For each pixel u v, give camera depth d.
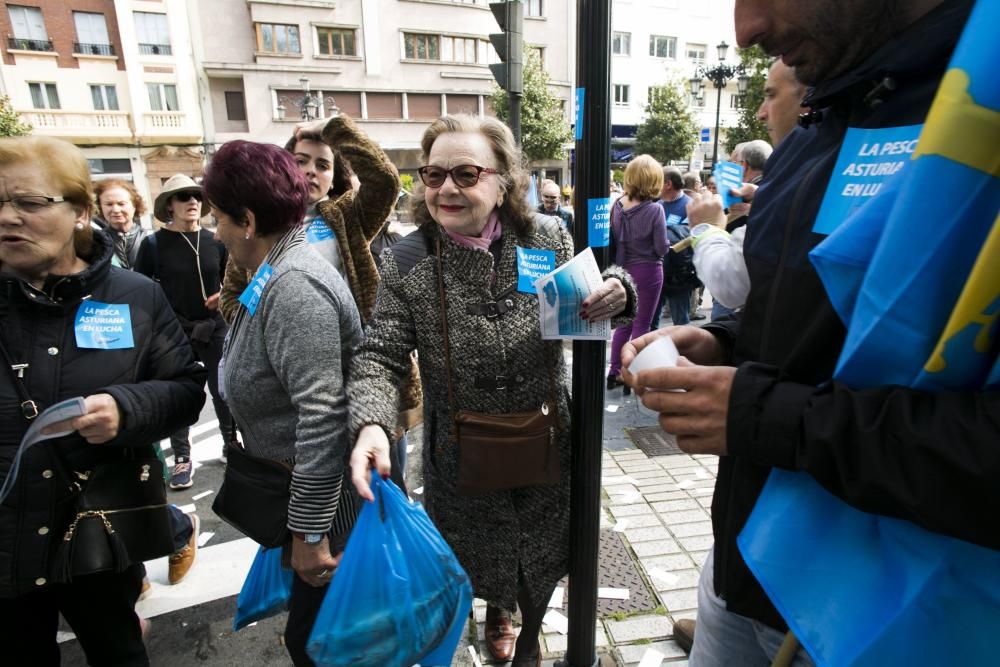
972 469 0.57
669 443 4.10
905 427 0.62
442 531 1.91
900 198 0.62
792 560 0.79
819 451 0.69
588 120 1.69
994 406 0.58
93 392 1.61
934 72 0.76
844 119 0.94
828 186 0.89
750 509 1.03
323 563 1.52
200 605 2.69
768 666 1.17
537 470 1.75
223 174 1.56
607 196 1.75
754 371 0.81
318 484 1.49
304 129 2.46
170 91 25.47
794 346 0.92
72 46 23.75
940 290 0.61
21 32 23.00
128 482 1.65
